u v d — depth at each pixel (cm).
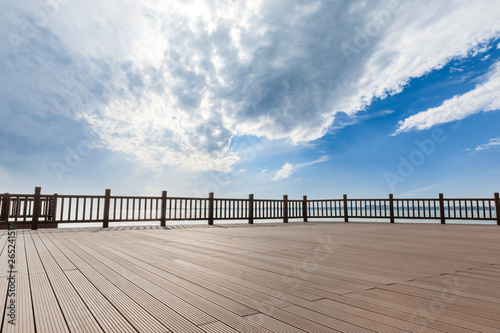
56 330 118
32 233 632
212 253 341
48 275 225
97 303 155
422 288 186
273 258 305
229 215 999
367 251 357
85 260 293
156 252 349
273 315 137
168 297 166
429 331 117
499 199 902
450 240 483
